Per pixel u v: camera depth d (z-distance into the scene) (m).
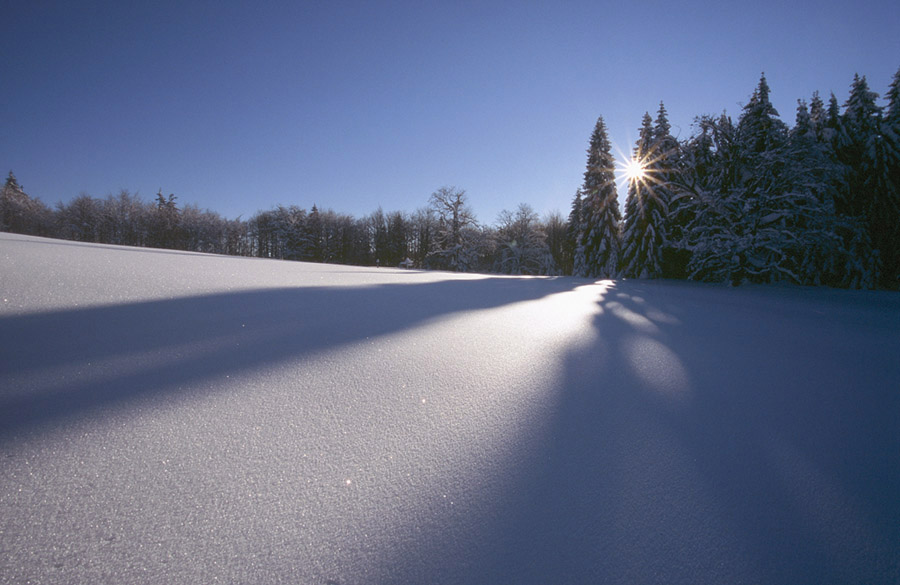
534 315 5.04
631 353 3.30
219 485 1.29
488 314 4.80
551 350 3.23
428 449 1.59
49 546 1.02
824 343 4.26
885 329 5.59
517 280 13.73
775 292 13.55
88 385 1.91
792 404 2.30
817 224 15.80
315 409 1.87
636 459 1.61
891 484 1.51
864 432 1.95
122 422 1.61
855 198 18.27
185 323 3.12
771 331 4.98
